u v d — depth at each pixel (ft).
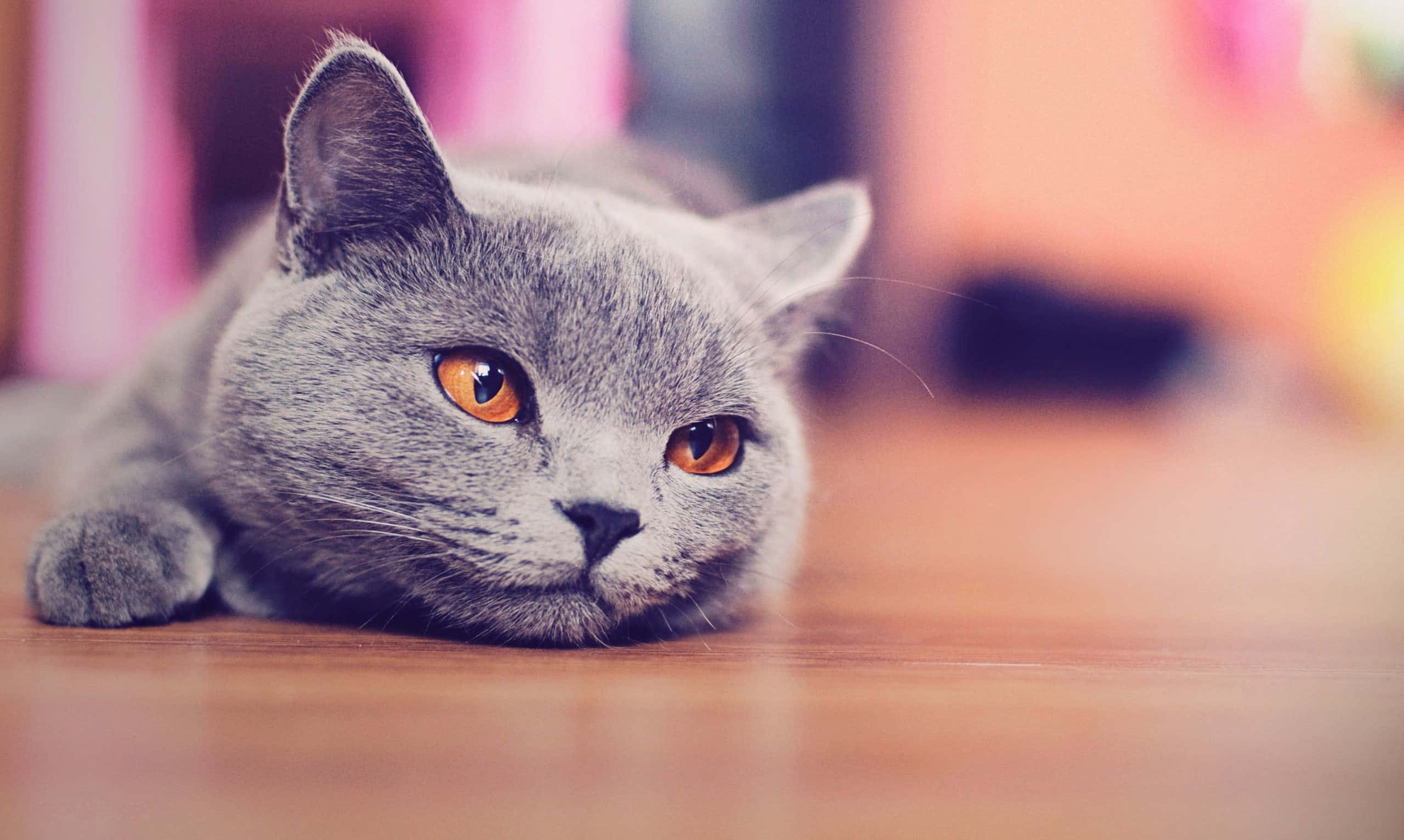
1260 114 4.71
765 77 3.71
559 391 1.33
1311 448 4.25
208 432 1.40
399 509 1.32
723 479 1.42
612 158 1.93
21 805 0.99
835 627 1.49
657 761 1.07
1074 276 4.63
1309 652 1.41
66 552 1.34
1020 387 4.58
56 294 3.26
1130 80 4.55
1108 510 2.73
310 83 1.34
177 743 1.07
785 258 1.61
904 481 3.12
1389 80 4.73
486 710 1.16
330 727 1.11
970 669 1.31
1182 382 4.66
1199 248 4.72
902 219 4.28
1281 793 1.05
